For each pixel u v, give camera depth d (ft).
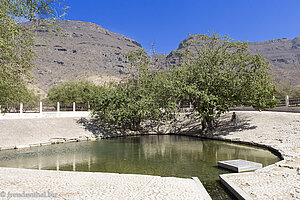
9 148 60.59
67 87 163.02
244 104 71.61
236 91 69.92
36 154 53.83
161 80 80.43
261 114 83.97
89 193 21.24
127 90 90.58
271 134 61.00
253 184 24.68
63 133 79.00
